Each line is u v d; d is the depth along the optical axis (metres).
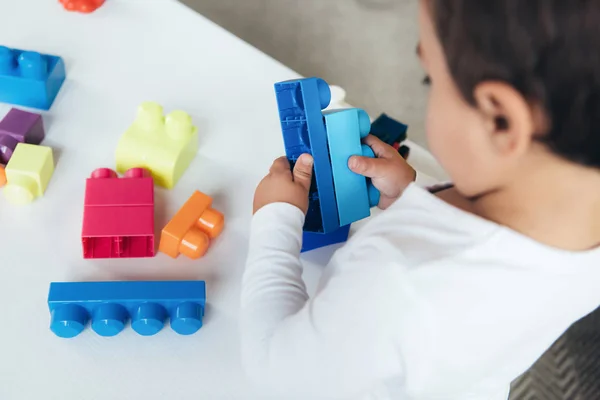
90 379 0.61
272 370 0.51
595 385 1.21
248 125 0.83
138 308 0.65
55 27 0.88
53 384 0.61
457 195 0.49
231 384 0.63
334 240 0.73
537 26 0.36
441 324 0.46
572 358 1.23
